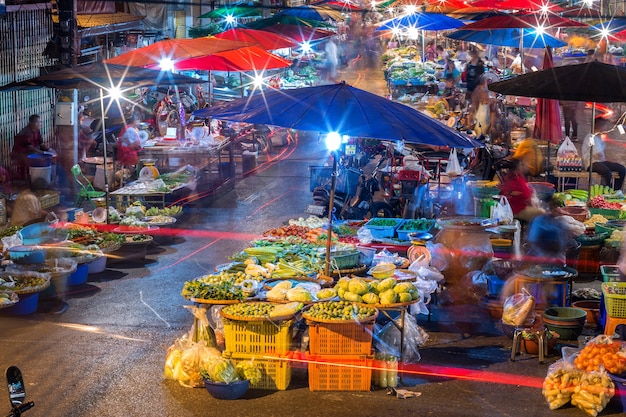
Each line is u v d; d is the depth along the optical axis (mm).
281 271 9578
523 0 25516
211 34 26969
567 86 11258
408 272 9906
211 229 15227
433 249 11133
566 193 15031
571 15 27969
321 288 9219
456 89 27141
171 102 20234
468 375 8500
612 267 10742
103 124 13727
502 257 11742
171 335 9617
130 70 14062
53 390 7977
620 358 7766
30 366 8594
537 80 11562
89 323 10023
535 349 9102
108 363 8711
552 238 10539
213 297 8422
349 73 39281
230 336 8086
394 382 8156
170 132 18219
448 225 11359
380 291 8500
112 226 13742
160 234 14578
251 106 9086
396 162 15773
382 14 54156
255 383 7988
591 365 7809
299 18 28062
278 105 8922
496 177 16609
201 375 7926
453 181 15578
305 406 7703
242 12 28984
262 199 17859
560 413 7594
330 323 7938
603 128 25188
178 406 7656
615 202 14305
